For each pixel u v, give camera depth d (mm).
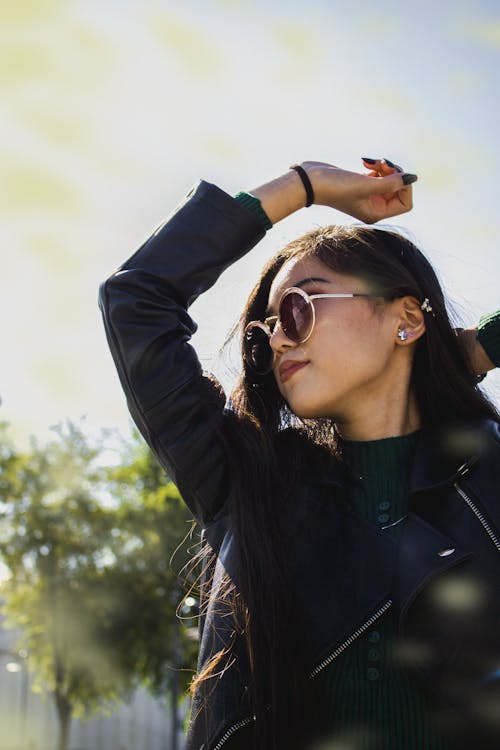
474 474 1860
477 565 1762
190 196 2174
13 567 29797
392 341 1993
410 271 2074
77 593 27984
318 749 1799
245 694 1835
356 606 1804
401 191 2234
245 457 2020
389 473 1972
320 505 1942
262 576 1865
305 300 1948
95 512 28641
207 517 2111
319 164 2240
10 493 29312
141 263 2104
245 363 2174
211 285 2154
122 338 2070
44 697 40250
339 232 2068
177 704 24484
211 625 1943
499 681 1697
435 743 1741
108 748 40312
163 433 2078
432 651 1729
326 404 1957
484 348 2131
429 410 2049
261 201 2166
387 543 1841
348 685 1795
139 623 27047
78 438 29438
